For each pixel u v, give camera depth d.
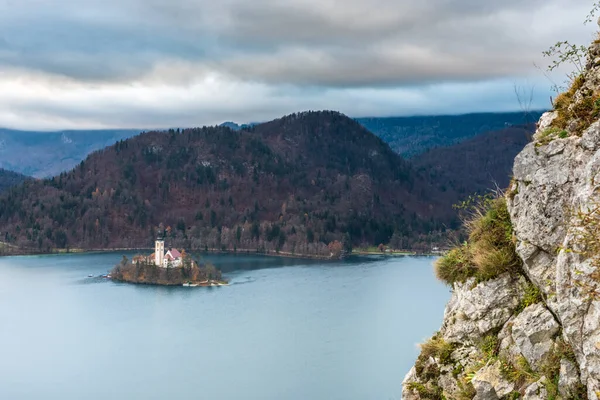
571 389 10.61
